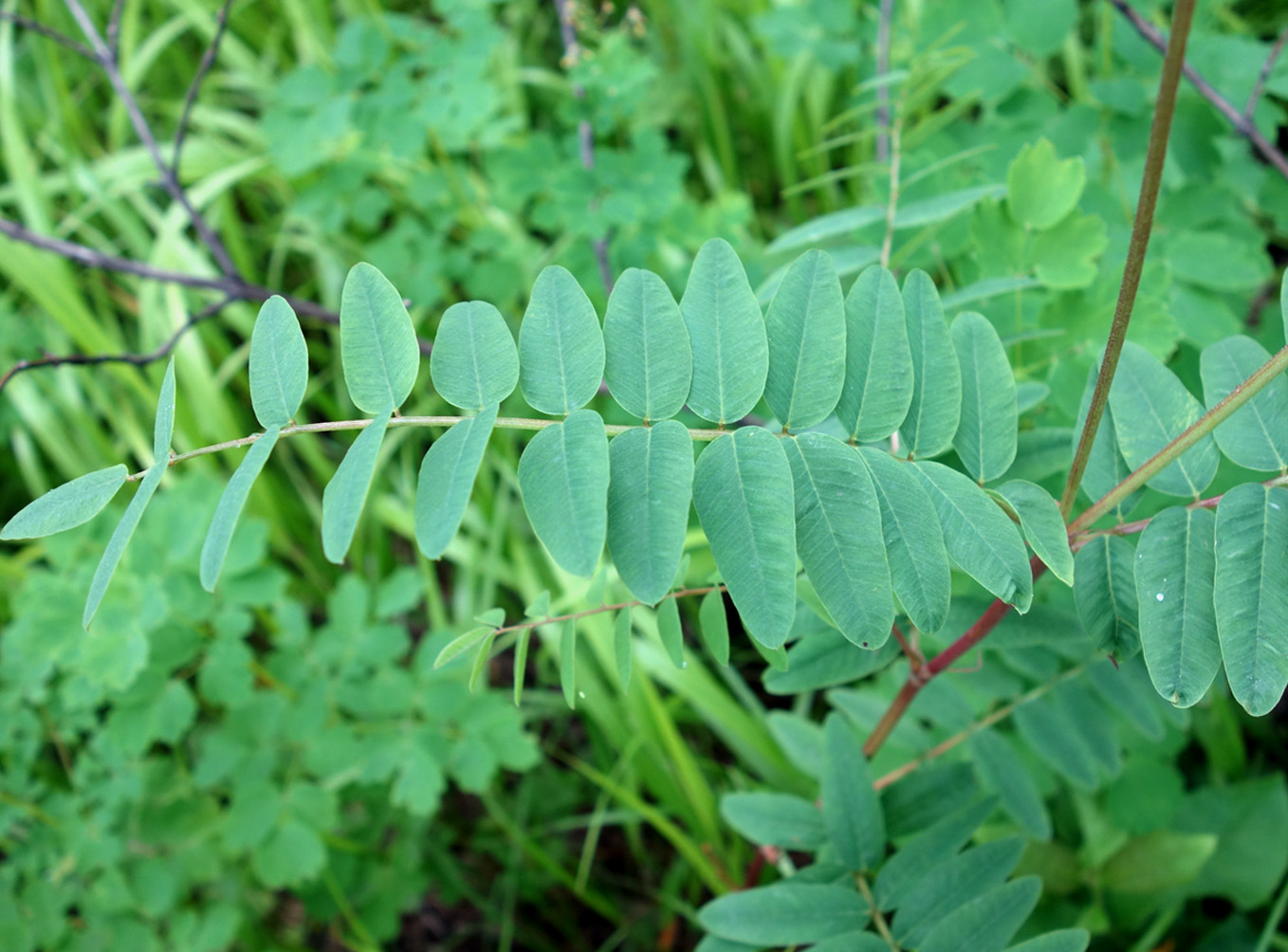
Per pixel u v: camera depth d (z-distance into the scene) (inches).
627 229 20.4
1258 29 24.2
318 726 17.4
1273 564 7.0
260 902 19.7
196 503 17.8
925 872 10.0
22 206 25.2
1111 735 12.0
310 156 21.2
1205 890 14.9
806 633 10.6
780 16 21.3
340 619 18.2
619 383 7.5
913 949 9.1
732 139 28.0
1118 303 6.7
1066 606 12.5
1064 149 15.6
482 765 17.3
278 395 7.4
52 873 17.0
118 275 26.2
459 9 21.4
